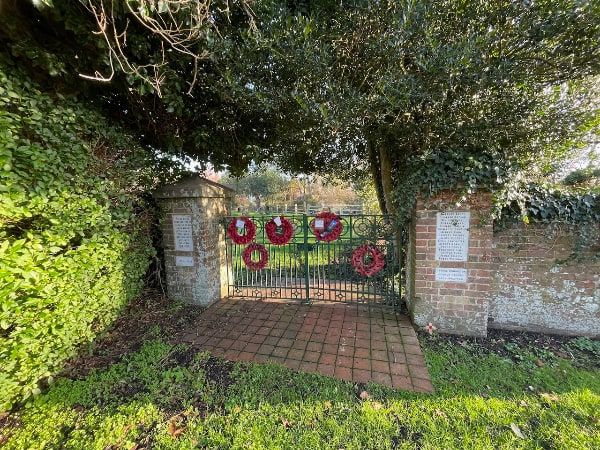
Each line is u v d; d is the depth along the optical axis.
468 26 2.32
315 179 6.66
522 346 2.69
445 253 2.93
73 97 2.42
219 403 2.01
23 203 1.84
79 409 1.99
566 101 2.65
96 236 2.48
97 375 2.36
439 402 1.95
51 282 2.02
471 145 2.80
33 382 2.00
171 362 2.54
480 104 2.60
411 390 2.09
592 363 2.41
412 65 2.56
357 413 1.88
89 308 2.46
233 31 2.73
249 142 4.37
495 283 3.05
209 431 1.75
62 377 2.33
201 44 2.50
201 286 3.87
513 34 2.15
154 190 3.79
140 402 2.03
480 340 2.83
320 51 2.42
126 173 2.93
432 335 2.96
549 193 2.81
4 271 1.65
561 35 2.08
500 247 3.00
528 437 1.64
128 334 3.09
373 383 2.18
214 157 4.76
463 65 2.09
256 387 2.16
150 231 3.81
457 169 2.68
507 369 2.32
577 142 3.00
